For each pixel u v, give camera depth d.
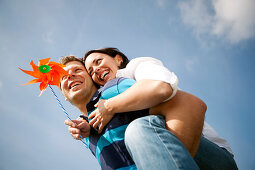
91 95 1.64
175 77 1.11
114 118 1.23
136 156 0.91
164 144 0.89
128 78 1.36
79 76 1.61
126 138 0.97
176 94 1.16
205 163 1.17
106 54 1.81
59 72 1.55
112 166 1.15
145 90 1.07
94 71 1.67
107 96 1.32
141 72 1.19
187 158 0.87
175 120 1.03
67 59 1.74
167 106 1.11
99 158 1.27
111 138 1.20
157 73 1.11
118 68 1.81
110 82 1.39
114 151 1.17
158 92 1.05
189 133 1.01
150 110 1.17
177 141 0.92
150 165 0.86
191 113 1.05
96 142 1.28
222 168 1.19
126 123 1.21
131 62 1.43
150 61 1.29
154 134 0.91
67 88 1.62
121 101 1.14
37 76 1.53
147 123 0.97
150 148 0.88
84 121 1.38
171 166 0.85
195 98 1.13
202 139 1.22
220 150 1.24
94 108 1.42
